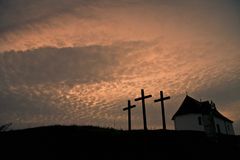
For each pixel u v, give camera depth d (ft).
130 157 64.28
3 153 65.31
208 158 70.85
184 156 68.90
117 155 64.95
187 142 79.97
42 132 80.12
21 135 78.74
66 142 71.31
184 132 92.89
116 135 80.33
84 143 71.10
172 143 77.30
